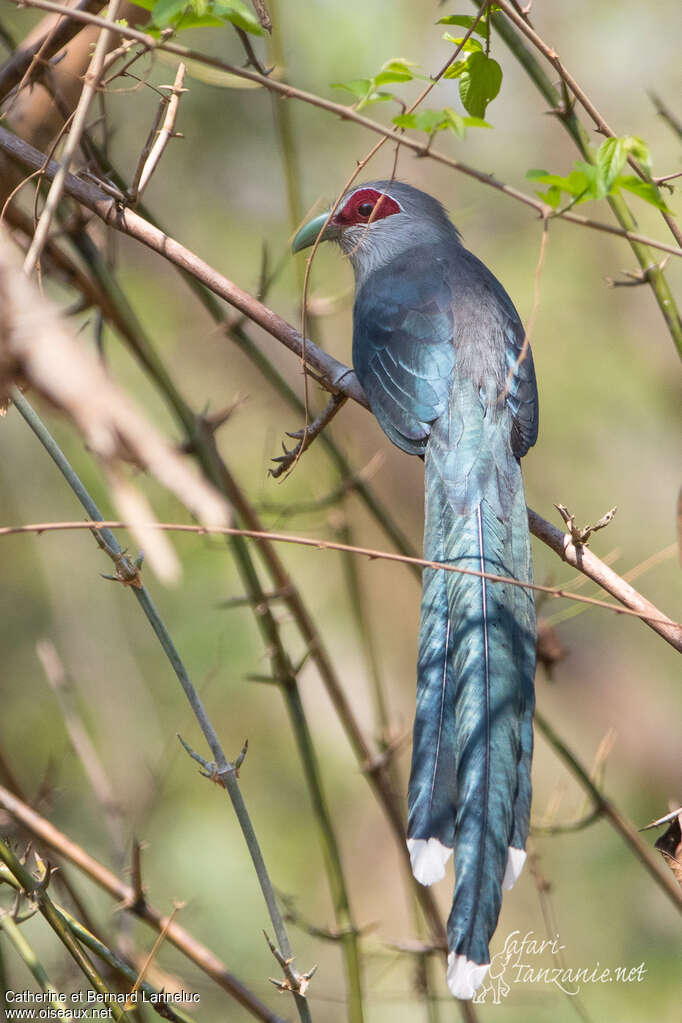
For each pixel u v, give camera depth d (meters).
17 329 3.45
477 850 5.93
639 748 19.22
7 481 14.35
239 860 14.17
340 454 9.29
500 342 8.46
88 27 7.23
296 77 16.02
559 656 8.79
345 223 9.91
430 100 15.57
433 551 7.48
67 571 14.24
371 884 16.00
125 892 6.77
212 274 7.12
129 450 3.39
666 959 14.91
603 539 18.06
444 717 6.55
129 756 13.38
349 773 16.30
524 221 17.80
